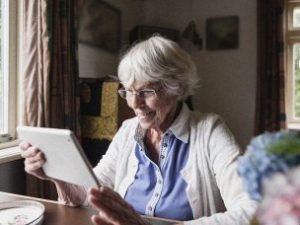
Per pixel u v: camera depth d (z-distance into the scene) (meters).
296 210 0.32
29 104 1.87
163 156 1.14
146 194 1.13
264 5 2.93
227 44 3.20
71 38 2.09
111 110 2.14
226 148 1.07
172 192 1.09
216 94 3.27
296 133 0.42
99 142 2.19
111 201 0.77
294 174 0.35
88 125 2.23
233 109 3.21
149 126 1.14
